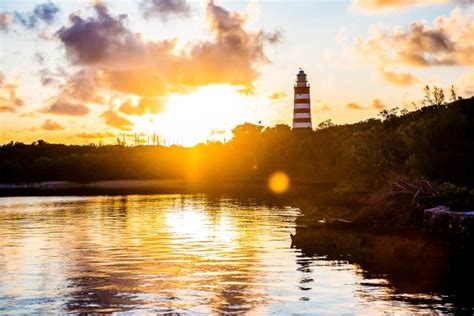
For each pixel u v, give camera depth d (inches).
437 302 989.8
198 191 5502.0
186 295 1052.5
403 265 1316.4
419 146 3090.6
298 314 929.5
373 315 919.7
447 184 1707.7
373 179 3462.1
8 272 1273.4
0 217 2795.3
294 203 3523.6
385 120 4330.7
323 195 3895.2
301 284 1131.9
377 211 1802.4
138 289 1100.5
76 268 1315.2
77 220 2571.4
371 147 3575.3
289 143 7057.1
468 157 2650.1
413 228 1617.9
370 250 1498.5
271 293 1061.8
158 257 1461.6
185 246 1660.9
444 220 1467.8
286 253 1502.2
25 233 2052.2
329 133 6678.2
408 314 921.5
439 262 1344.7
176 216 2721.5
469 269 1259.8
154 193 5226.4
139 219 2581.2
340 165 4458.7
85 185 7687.0
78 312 948.0
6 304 997.8
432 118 3307.1
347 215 2070.6
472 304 975.6
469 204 1563.7
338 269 1277.1
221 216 2682.1
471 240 1384.1
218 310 954.7
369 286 1111.0
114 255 1499.8
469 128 3097.9
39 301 1015.0
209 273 1245.1
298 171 6796.3
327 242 1637.6
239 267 1311.5
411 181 1926.7
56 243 1752.0
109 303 1000.9
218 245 1673.2
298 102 7524.6
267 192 5024.6
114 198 4468.5
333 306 972.6
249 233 1969.7
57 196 4963.1
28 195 5231.3
